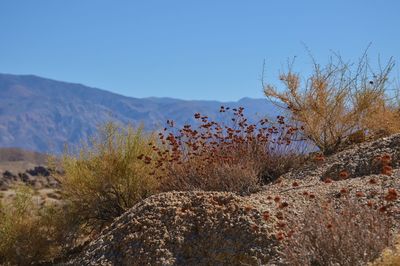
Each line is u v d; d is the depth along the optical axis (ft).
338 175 28.48
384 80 36.42
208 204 22.21
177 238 20.76
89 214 34.09
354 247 16.85
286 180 30.04
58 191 36.55
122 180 34.60
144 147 35.50
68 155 35.73
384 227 17.63
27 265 30.68
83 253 22.85
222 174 30.12
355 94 36.11
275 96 37.55
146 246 20.83
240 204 21.98
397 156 27.73
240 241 20.03
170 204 22.80
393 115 36.55
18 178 94.27
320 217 18.33
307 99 36.47
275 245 19.43
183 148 33.94
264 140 33.91
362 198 22.03
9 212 32.01
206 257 20.11
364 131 36.01
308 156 34.63
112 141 35.37
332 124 35.70
